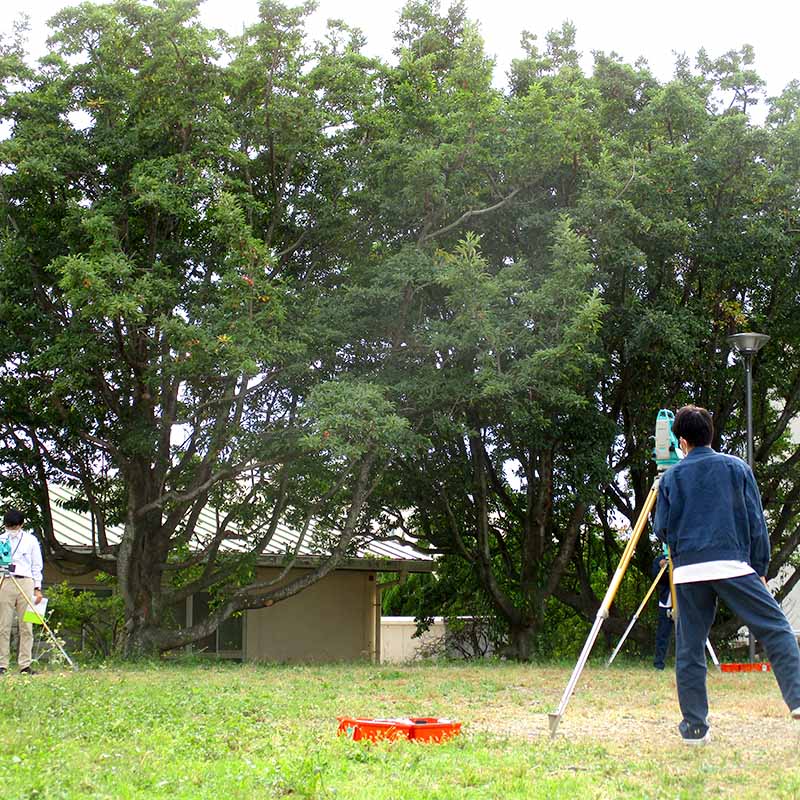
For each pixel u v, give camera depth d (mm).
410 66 17078
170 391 16453
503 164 16859
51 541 17797
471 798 4793
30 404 16719
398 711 8141
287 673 12180
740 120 17703
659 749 6121
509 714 8078
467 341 15758
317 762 5441
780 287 19703
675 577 6320
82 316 14141
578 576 22125
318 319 16000
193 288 15977
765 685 10719
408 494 20078
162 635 16781
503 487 21516
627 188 16703
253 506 18359
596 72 19766
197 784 5121
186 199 15086
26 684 9984
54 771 5332
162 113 15852
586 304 14977
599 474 18156
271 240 17453
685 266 18953
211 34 16359
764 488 21750
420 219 17266
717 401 20984
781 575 24016
